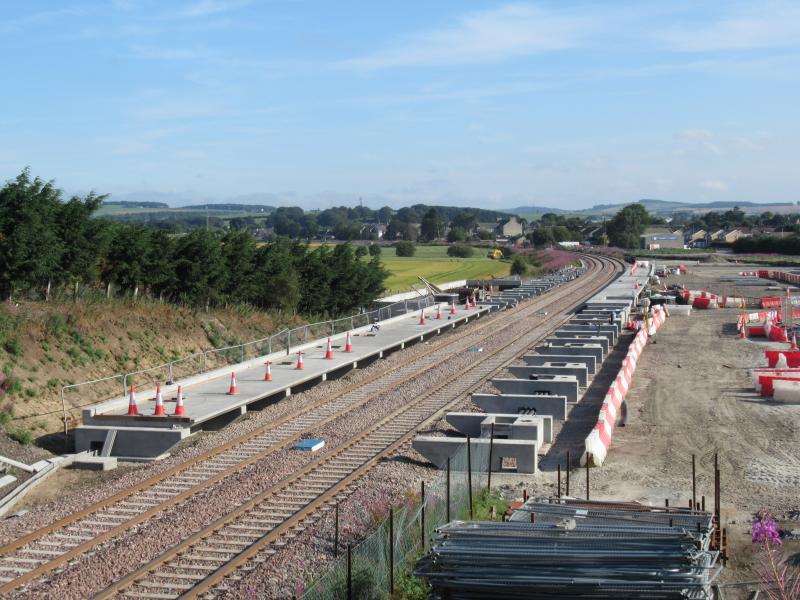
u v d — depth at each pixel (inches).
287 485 693.3
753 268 4170.8
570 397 1069.8
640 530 490.9
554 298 2583.7
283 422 936.9
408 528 560.1
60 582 500.1
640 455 836.6
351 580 478.3
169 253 1477.6
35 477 754.8
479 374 1258.6
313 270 1940.2
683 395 1147.3
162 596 486.6
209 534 580.4
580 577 427.2
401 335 1599.4
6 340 1030.4
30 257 1179.3
